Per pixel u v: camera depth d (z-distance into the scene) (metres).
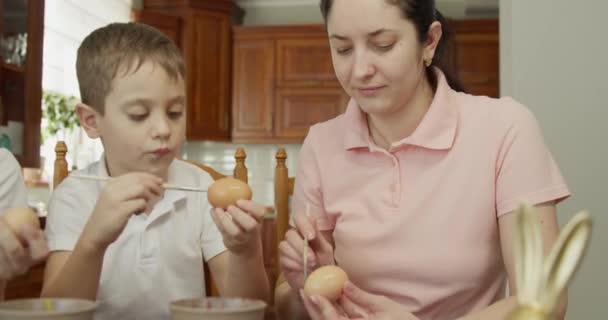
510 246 0.95
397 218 1.02
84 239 0.83
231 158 5.20
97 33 0.99
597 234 1.78
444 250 0.99
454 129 1.01
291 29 4.82
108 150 1.02
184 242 1.14
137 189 0.83
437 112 1.01
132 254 1.09
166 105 0.95
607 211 1.79
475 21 4.60
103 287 1.08
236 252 0.90
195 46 4.67
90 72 0.96
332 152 1.14
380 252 1.04
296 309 1.00
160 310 1.11
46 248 0.77
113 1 4.08
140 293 1.09
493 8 4.79
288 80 4.84
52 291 0.85
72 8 3.52
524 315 0.35
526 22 1.88
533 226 0.36
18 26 2.70
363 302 0.76
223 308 0.64
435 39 0.97
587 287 1.76
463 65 4.63
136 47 0.94
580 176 1.82
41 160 3.04
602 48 1.84
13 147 2.66
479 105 1.05
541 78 1.86
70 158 3.38
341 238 1.09
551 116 1.85
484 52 4.61
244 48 4.89
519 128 0.99
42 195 3.10
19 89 2.70
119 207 0.82
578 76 1.85
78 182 1.14
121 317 1.09
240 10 5.12
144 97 0.93
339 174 1.11
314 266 0.90
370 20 0.84
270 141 4.87
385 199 1.04
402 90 0.91
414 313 1.01
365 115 1.10
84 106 1.00
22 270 0.78
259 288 0.96
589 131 1.83
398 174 1.04
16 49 2.69
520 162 0.97
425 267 1.00
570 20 1.85
